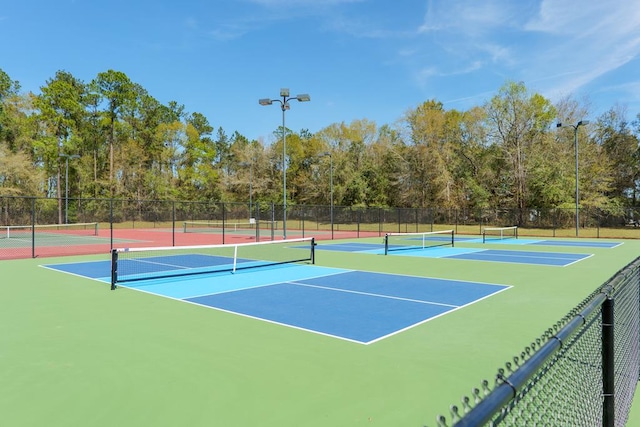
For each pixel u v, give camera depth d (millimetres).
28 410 3703
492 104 46625
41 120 50031
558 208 36906
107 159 62031
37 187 45219
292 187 66438
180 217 53312
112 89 59250
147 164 65188
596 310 2680
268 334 6121
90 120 59500
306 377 4477
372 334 6117
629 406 3838
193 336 6020
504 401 1365
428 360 5008
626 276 3604
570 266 14234
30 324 6711
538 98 46188
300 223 50156
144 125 68250
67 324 6707
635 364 4367
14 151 48406
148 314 7375
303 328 6445
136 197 60531
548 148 42875
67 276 11836
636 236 32188
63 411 3684
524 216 40594
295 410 3695
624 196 47219
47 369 4723
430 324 6684
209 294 9180
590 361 2754
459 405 3771
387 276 11852
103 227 46500
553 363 2014
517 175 45281
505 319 7008
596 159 43469
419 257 17188
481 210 41094
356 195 56750
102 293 9328
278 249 20984
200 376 4512
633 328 4215
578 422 2457
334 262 15414
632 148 46562
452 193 48125
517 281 10984
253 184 64812
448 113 54281
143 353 5277
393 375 4531
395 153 53125
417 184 52469
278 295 9055
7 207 40594
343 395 4020
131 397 3982
